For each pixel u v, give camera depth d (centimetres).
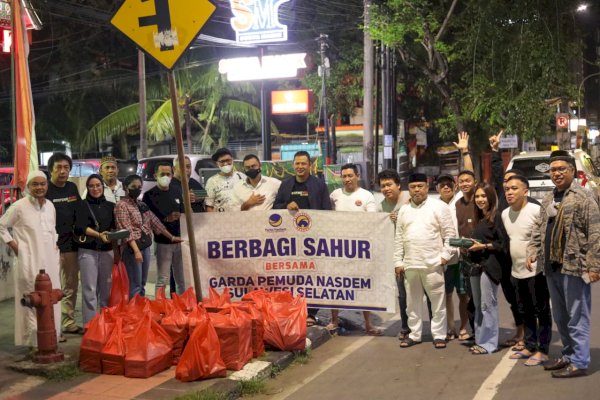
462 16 2180
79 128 3372
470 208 746
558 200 602
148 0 635
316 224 771
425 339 760
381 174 785
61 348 686
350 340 767
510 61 2103
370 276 762
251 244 777
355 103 3509
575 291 589
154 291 1009
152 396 557
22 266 652
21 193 944
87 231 727
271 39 2088
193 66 3044
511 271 673
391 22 2112
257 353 657
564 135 2822
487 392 573
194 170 1753
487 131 2856
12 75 970
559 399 549
